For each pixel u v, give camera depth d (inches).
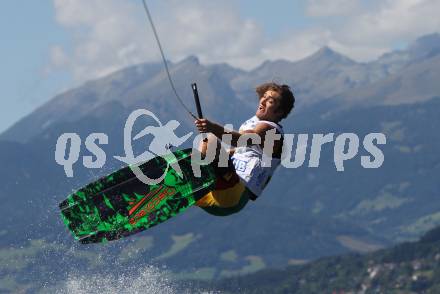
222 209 888.9
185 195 882.8
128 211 901.2
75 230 917.2
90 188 919.0
